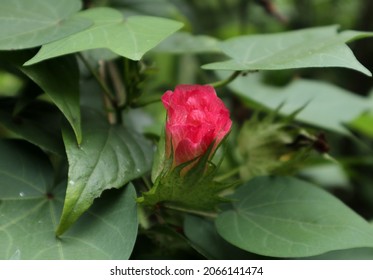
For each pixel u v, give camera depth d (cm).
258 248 42
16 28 43
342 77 83
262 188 46
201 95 41
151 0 59
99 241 40
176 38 55
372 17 83
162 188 41
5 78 68
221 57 68
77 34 42
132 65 47
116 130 44
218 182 41
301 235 42
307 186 46
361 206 75
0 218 40
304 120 55
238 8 79
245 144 48
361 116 62
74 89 43
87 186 40
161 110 73
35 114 45
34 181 42
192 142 40
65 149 42
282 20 63
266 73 61
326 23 86
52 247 39
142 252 45
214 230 45
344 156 78
